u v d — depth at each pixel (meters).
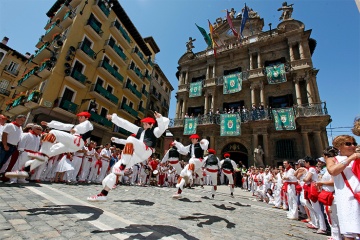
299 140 15.90
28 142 5.95
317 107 15.48
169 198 6.74
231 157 19.80
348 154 2.40
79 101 19.28
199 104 23.06
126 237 2.46
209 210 5.36
